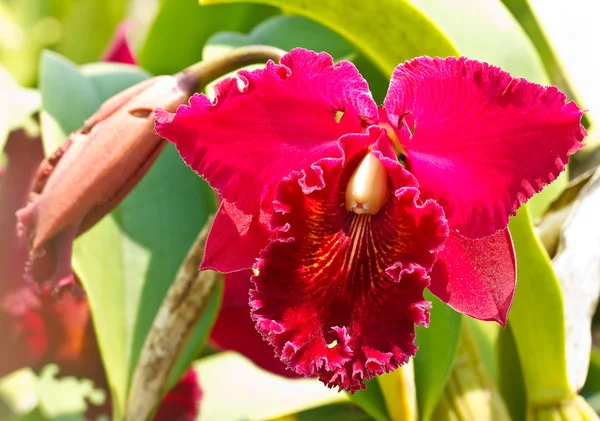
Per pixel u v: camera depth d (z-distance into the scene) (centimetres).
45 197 37
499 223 35
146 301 43
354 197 36
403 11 40
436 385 41
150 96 37
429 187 36
